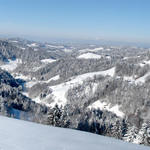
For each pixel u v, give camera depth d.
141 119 89.38
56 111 26.77
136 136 26.66
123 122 39.31
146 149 7.56
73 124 45.72
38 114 71.44
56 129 9.47
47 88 169.75
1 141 6.26
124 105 105.94
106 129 47.16
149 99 99.38
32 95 170.00
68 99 141.88
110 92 127.88
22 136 7.14
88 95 138.12
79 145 6.89
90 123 49.34
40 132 8.23
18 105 83.62
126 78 166.12
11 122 9.80
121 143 8.08
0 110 64.06
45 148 6.02
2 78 152.25
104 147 7.08
